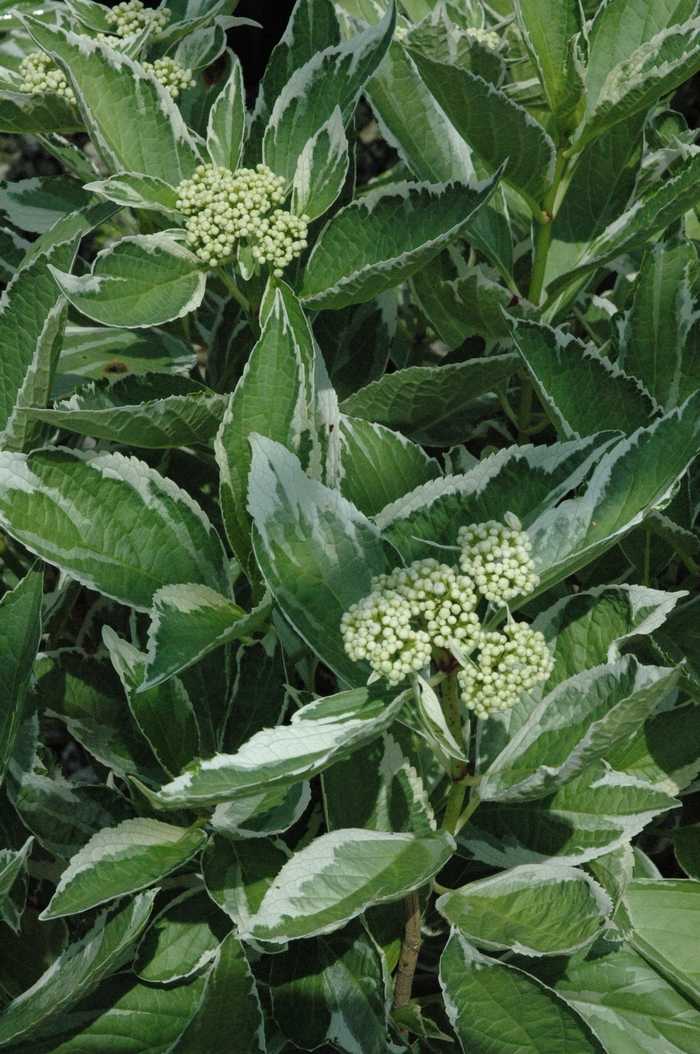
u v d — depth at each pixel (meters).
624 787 1.25
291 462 1.20
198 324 1.49
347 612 1.18
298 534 1.20
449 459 1.35
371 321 1.42
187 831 1.26
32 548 1.23
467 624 1.16
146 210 1.34
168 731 1.27
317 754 1.14
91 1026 1.26
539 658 1.16
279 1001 1.25
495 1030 1.21
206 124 1.44
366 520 1.20
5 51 1.42
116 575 1.25
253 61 2.63
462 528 1.19
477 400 1.47
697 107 1.91
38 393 1.31
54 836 1.29
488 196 1.25
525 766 1.19
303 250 1.32
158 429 1.29
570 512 1.19
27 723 1.31
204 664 1.31
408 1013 1.28
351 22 1.43
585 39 1.31
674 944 1.28
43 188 1.43
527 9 1.31
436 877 1.34
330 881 1.17
